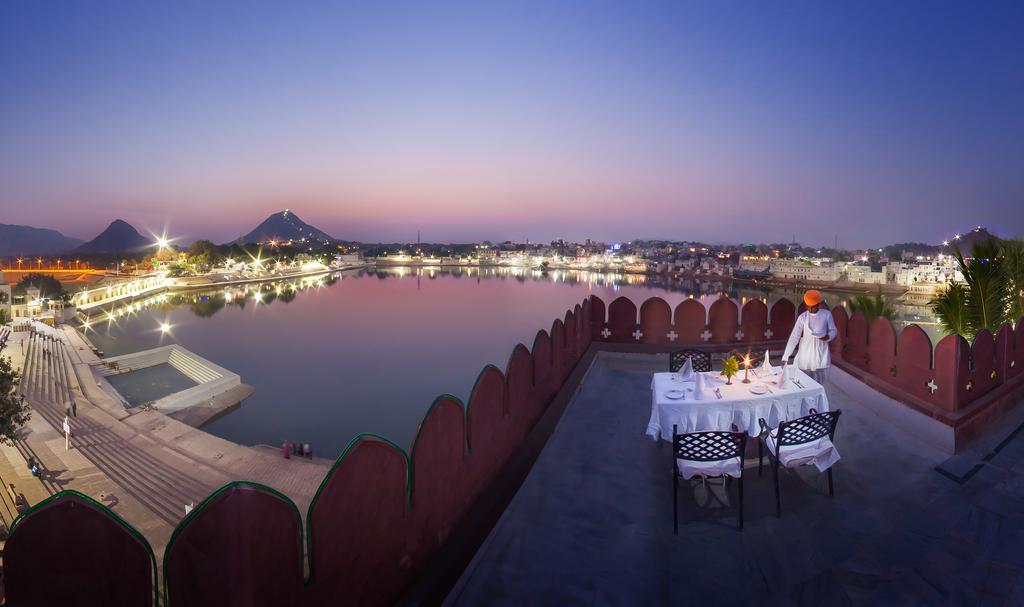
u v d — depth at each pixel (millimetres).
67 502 1807
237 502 2008
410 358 80938
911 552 3473
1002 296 8812
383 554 2900
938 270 134875
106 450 28062
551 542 3660
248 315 116438
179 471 26766
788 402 4734
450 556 3441
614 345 9547
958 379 5137
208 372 54438
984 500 4066
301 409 50656
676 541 3670
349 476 2600
